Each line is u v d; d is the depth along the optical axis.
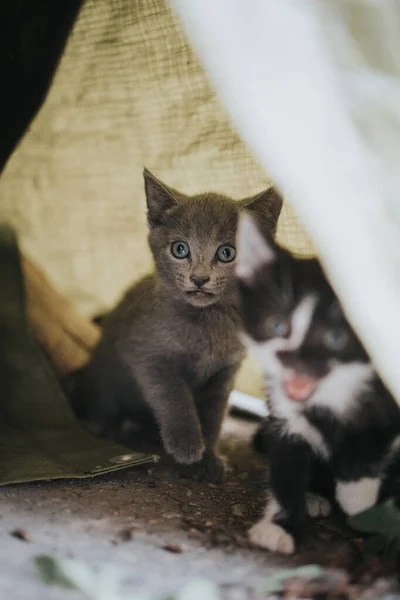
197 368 0.66
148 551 0.49
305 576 0.47
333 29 0.44
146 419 0.72
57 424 0.68
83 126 0.77
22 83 0.70
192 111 0.70
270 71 0.44
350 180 0.44
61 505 0.55
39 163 0.81
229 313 0.64
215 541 0.51
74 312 0.82
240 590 0.46
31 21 0.69
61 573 0.44
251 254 0.53
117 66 0.72
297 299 0.52
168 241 0.65
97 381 0.72
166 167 0.74
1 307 0.73
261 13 0.44
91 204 0.81
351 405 0.53
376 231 0.44
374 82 0.44
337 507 0.57
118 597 0.44
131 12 0.69
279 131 0.44
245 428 0.76
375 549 0.49
